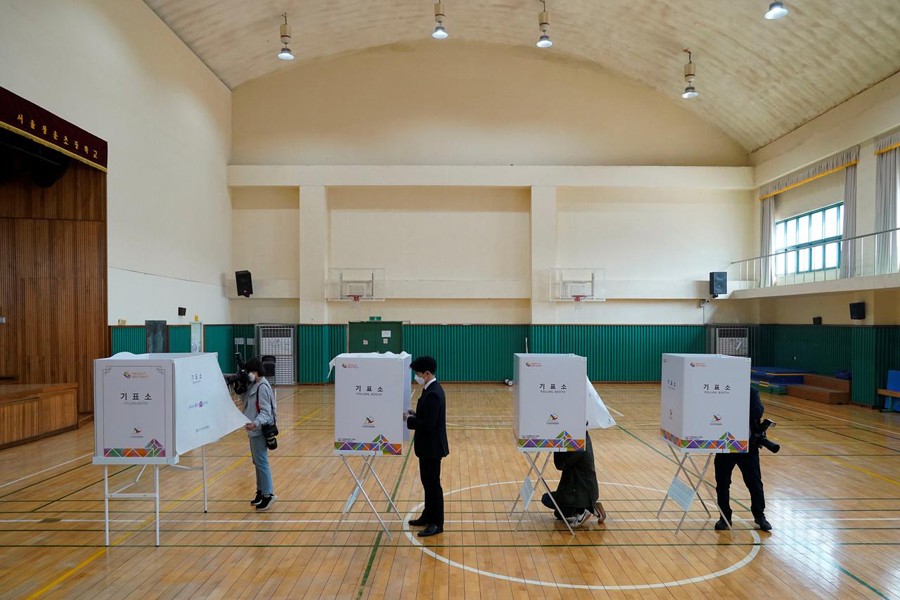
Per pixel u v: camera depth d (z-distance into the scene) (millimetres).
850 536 5566
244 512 6215
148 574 4684
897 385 13086
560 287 18297
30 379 11367
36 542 5367
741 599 4305
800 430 11000
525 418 5523
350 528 5738
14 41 9070
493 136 18562
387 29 17109
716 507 6434
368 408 5367
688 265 18641
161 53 13758
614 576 4676
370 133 18531
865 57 12805
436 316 18734
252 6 14477
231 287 18188
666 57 16219
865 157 13781
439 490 5551
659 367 18641
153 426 5078
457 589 4434
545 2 15172
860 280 12852
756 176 18203
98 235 11438
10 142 9453
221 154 17609
